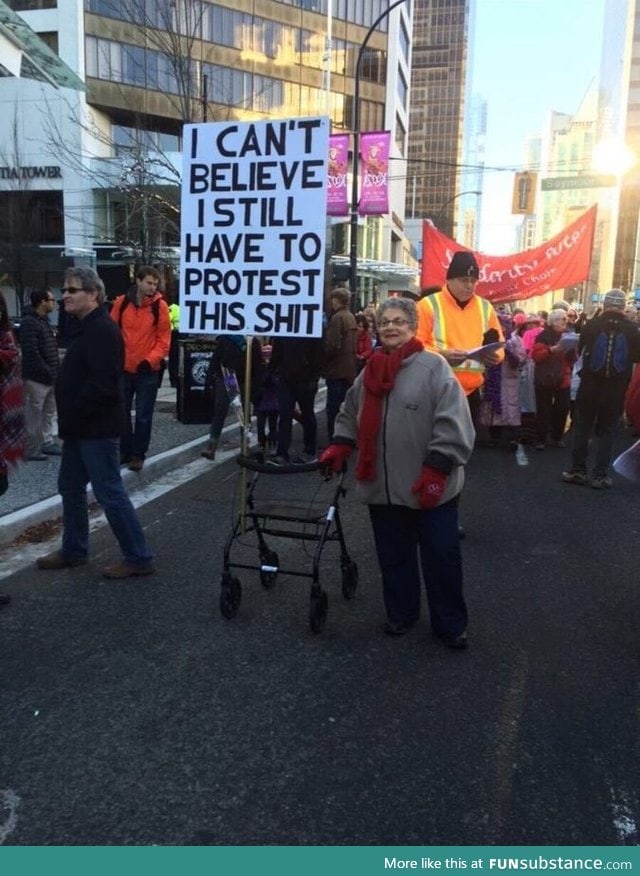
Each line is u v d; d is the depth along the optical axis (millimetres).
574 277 11641
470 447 3707
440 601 3893
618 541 5844
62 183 34594
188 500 6789
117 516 4754
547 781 2840
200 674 3621
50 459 7746
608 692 3512
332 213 18281
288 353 8133
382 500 3857
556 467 8609
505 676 3648
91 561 5176
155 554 5336
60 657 3779
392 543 3979
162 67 22594
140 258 18016
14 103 33906
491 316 5152
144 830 2566
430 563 3834
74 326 4648
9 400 4406
